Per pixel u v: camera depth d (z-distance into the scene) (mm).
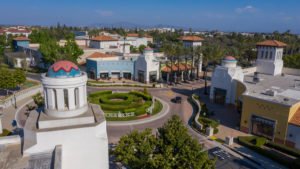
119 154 24219
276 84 55094
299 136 36406
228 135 41750
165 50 81750
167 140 22297
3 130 38312
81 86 20734
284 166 32375
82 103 21188
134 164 22719
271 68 65625
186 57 86688
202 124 44688
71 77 20078
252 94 44656
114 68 84125
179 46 81500
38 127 19359
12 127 41844
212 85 60562
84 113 21062
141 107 52688
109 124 45156
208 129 41156
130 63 84188
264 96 43469
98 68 82125
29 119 21016
